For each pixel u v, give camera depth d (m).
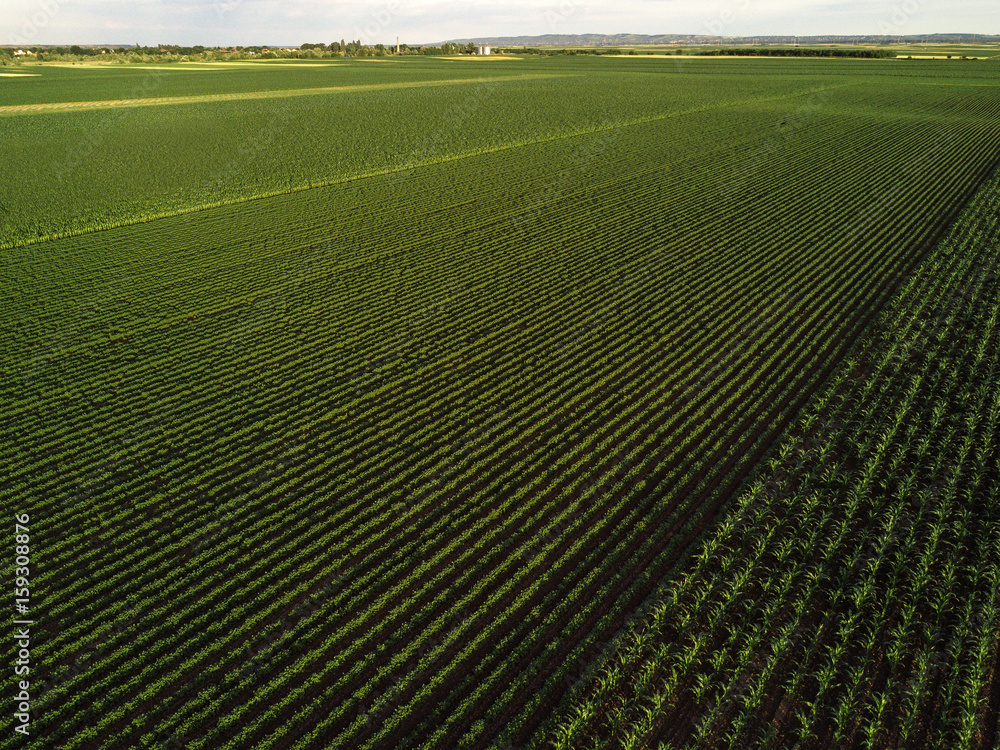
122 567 14.82
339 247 33.28
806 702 11.12
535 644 12.70
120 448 18.67
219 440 18.80
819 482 16.36
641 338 24.09
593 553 14.59
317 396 20.94
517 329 25.05
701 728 10.95
